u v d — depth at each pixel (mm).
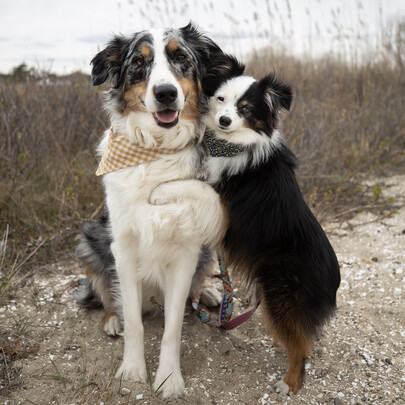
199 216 957
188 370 976
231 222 976
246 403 888
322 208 1689
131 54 979
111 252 1045
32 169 1639
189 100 986
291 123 2031
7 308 1136
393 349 1040
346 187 1880
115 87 1030
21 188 1572
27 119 1780
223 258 1043
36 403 856
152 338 1081
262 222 954
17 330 1053
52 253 1386
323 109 2416
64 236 1434
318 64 3367
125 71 993
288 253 950
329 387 934
